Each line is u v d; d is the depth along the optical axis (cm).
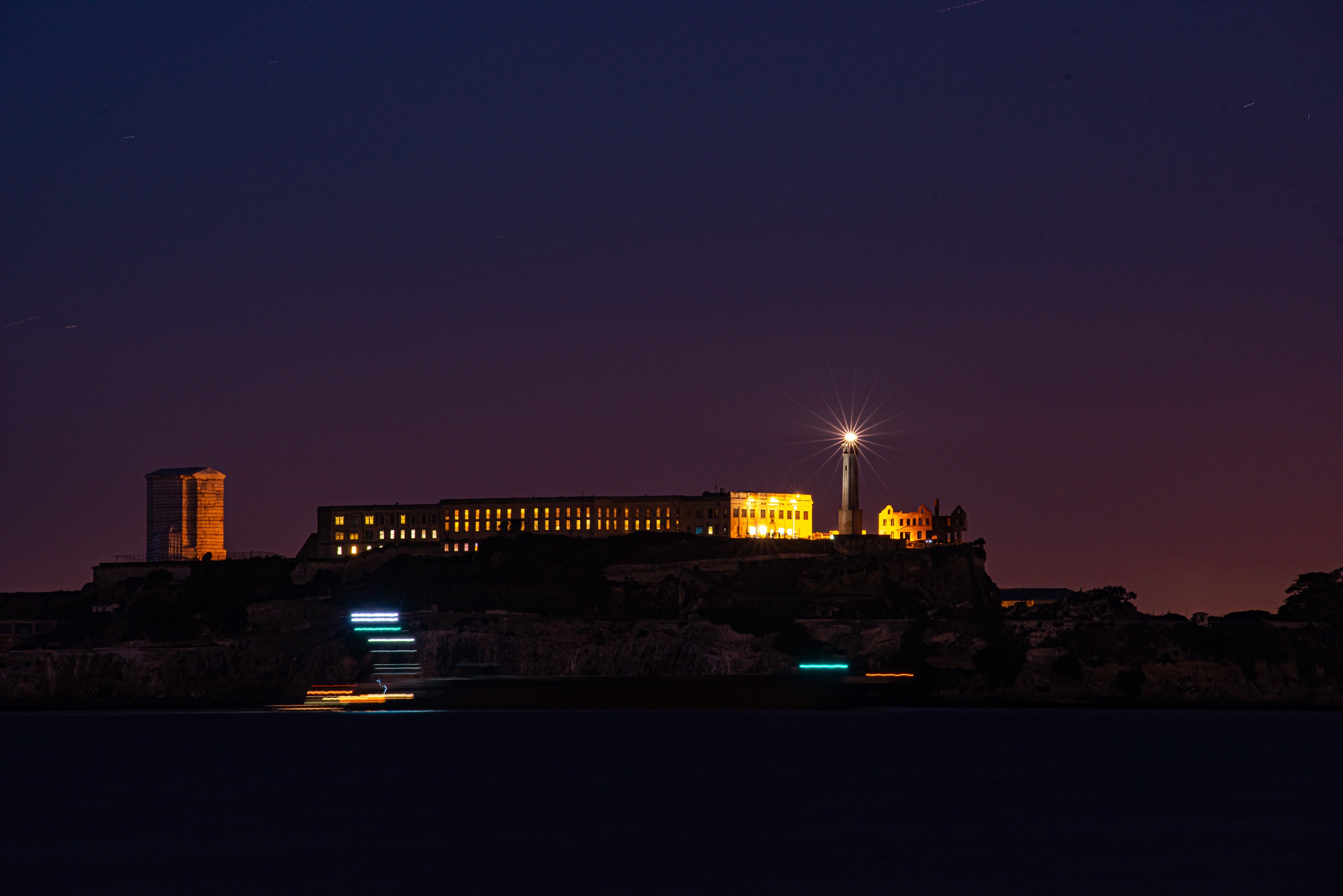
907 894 15712
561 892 15838
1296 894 15700
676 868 17138
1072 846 18775
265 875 16775
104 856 18088
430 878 16550
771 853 18225
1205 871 16975
